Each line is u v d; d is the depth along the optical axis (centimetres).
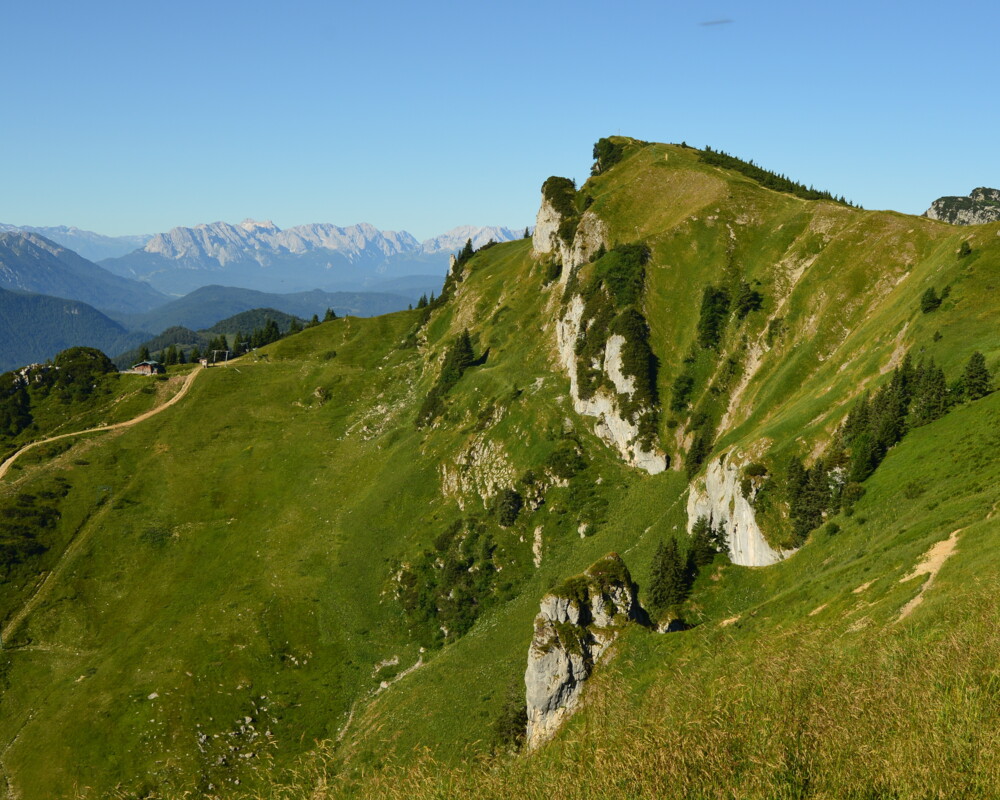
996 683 2859
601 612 8256
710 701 2997
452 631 14750
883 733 2612
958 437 9419
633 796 2508
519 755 3344
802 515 10712
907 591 5556
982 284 12731
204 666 14500
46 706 14000
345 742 12150
